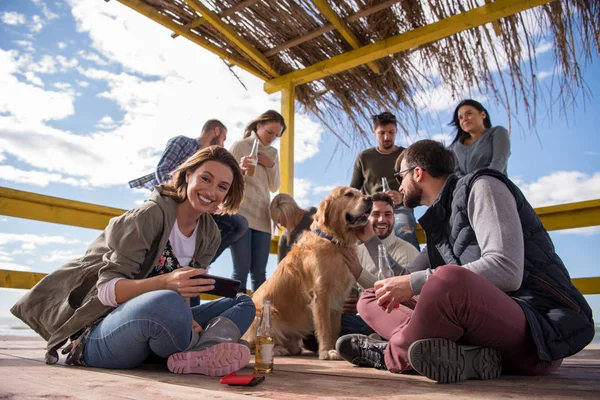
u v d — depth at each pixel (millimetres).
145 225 1804
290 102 4180
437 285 1498
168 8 3383
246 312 2096
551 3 3086
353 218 2914
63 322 1858
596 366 2088
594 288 3361
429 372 1477
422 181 2039
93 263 1886
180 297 1667
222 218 3330
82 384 1346
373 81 4031
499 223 1573
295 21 3531
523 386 1407
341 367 2086
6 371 1649
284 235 4016
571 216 3475
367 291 2201
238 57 3879
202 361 1654
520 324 1525
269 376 1711
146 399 1104
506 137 3363
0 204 3059
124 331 1651
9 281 3148
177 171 1998
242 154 3836
